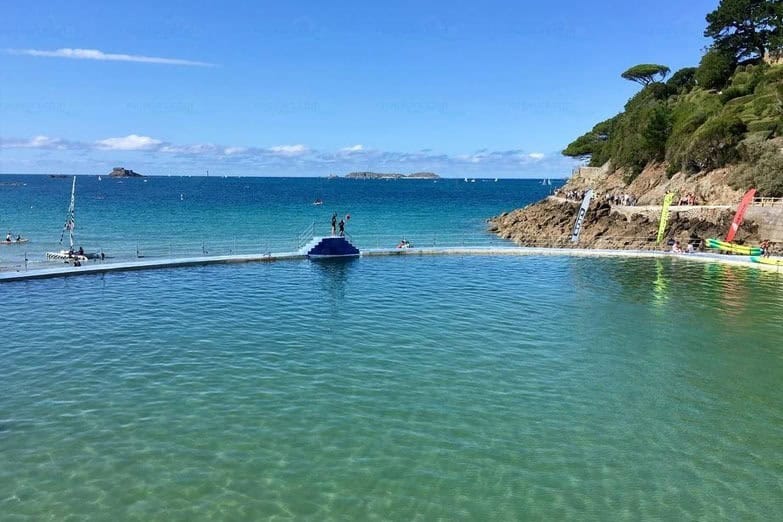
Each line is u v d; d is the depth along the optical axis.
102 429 15.72
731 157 74.38
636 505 12.73
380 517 12.05
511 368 21.16
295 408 17.23
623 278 39.78
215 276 38.94
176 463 14.02
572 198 93.75
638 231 62.97
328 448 14.86
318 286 35.75
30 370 20.06
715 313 29.67
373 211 120.06
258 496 12.71
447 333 25.45
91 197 156.12
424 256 49.97
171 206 124.19
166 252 54.44
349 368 20.75
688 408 17.91
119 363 20.91
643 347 23.94
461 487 13.23
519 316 28.72
